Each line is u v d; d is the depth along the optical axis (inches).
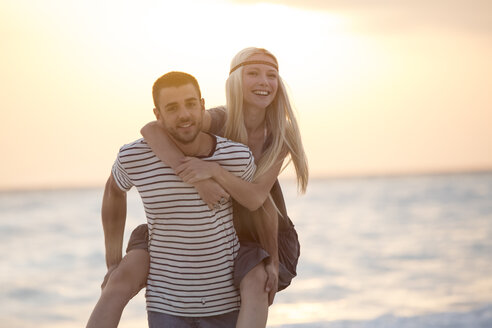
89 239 1487.5
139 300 656.4
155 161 121.0
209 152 123.6
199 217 121.5
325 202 2514.8
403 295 712.4
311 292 761.6
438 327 304.5
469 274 841.5
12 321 711.7
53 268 1096.2
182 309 123.4
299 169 140.4
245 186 124.3
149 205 123.3
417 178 5979.3
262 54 136.6
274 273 127.4
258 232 130.7
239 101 135.6
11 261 1186.0
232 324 126.0
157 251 125.4
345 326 312.2
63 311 763.4
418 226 1524.4
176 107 118.7
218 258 124.0
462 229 1412.4
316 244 1285.7
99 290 893.2
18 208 2716.5
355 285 807.1
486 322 312.8
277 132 136.9
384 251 1137.4
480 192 2679.6
